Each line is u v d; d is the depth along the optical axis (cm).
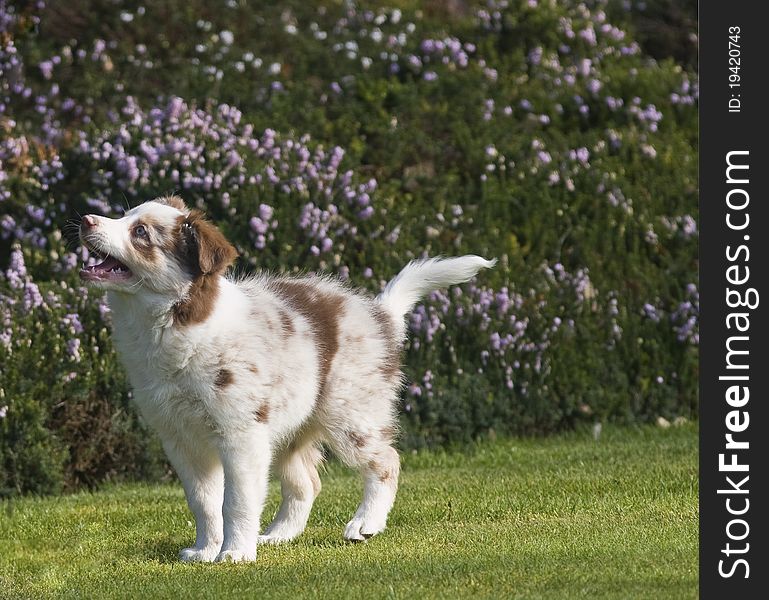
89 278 760
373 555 794
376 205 1455
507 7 1973
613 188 1620
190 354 773
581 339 1452
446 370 1373
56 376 1185
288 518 894
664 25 2152
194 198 1408
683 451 1248
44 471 1153
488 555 775
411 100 1716
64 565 823
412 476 1178
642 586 673
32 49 1684
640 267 1553
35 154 1502
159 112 1506
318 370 837
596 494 1008
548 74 1856
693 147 1795
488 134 1684
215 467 817
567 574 705
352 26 1923
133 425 1223
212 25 1825
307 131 1619
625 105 1814
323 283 918
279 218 1389
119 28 1766
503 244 1503
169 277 769
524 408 1397
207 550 813
